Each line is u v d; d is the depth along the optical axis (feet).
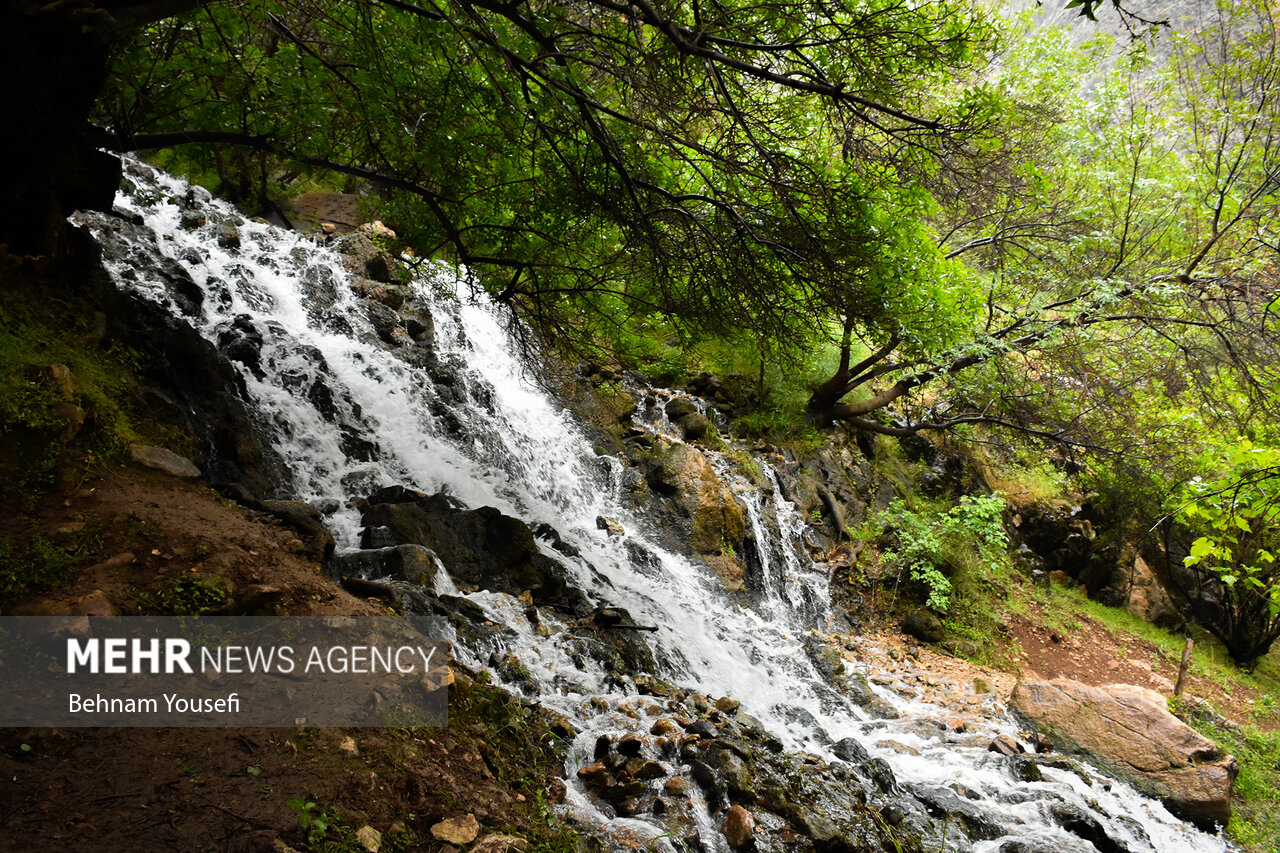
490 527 24.53
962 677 34.37
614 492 36.01
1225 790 25.17
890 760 22.85
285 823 9.93
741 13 18.21
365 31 18.56
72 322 19.01
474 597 21.16
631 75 18.12
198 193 34.32
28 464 14.97
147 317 22.58
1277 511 17.51
